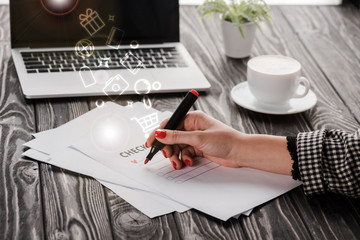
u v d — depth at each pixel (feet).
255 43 5.00
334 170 2.97
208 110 3.82
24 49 4.37
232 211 2.77
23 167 3.05
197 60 4.61
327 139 3.07
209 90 4.12
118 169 3.08
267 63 3.86
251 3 4.62
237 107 3.90
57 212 2.72
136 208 2.78
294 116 3.80
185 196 2.88
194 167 3.17
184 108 3.22
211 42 5.01
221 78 4.33
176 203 2.84
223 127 3.21
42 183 2.93
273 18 5.55
